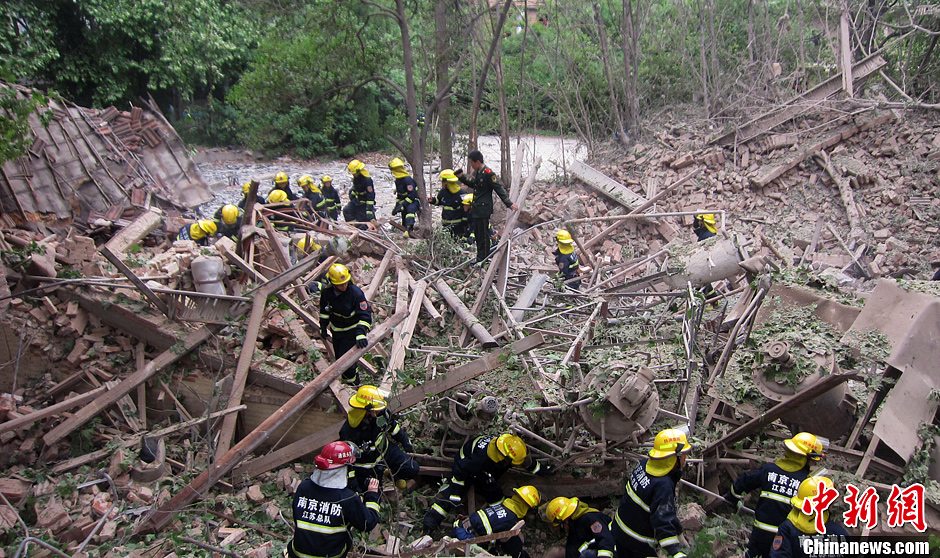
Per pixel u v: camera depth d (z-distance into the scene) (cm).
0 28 1989
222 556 590
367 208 1255
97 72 2258
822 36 1964
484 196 1025
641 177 1652
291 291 848
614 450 672
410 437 725
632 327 862
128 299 770
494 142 2533
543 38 2023
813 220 1466
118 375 753
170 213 1191
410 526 660
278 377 731
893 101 1692
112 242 916
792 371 631
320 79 2205
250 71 2414
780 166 1553
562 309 891
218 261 796
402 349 793
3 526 604
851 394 671
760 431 685
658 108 1942
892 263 1321
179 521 631
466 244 1130
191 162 1316
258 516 646
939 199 1422
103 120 1225
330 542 509
